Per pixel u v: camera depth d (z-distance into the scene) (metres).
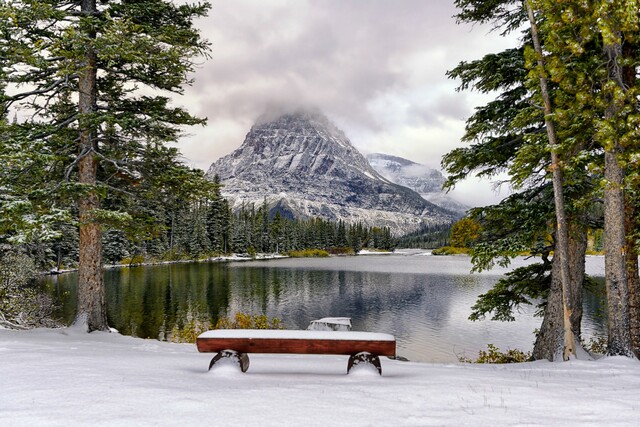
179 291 43.28
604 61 8.72
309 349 6.17
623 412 4.22
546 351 10.97
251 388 4.92
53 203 11.09
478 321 30.97
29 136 10.64
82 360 6.64
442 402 4.53
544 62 9.30
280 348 6.16
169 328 26.81
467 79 11.86
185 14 13.08
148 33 11.68
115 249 72.12
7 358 6.57
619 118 8.45
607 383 6.14
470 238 12.45
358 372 6.11
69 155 12.17
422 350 23.42
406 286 51.72
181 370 6.28
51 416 3.61
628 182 8.31
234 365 6.04
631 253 10.16
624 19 7.83
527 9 9.88
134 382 4.96
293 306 37.28
